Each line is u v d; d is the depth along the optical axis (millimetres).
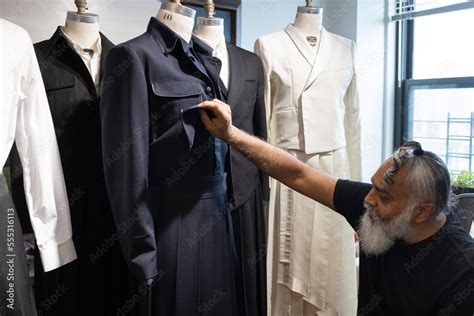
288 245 1791
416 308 1114
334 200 1397
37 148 1239
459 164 2580
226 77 1461
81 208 1347
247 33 2295
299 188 1442
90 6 1797
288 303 1832
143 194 1106
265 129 1562
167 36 1220
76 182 1339
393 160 1111
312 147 1701
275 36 1739
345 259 1860
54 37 1349
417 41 2684
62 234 1278
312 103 1707
